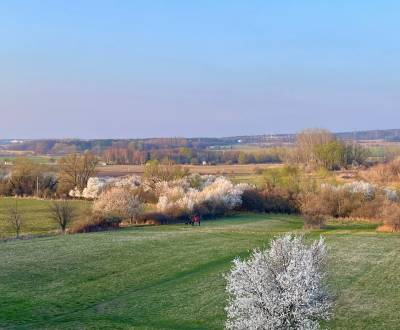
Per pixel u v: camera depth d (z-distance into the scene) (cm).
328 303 2942
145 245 6638
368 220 9438
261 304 2855
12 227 8669
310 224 8612
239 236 7494
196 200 9912
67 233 7850
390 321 3859
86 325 3862
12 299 4478
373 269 5362
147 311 4188
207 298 4462
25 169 13400
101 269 5444
